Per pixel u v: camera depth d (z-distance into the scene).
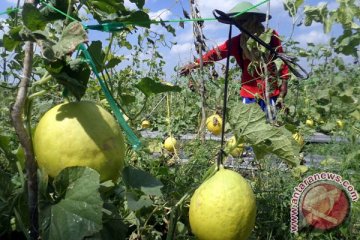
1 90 2.64
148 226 2.32
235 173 1.80
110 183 1.54
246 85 4.94
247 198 1.74
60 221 1.44
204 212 1.73
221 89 4.69
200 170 3.49
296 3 3.81
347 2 2.76
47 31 1.56
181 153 4.65
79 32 1.32
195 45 4.10
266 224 2.92
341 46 2.85
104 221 1.76
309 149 4.39
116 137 1.59
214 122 4.39
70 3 1.62
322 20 2.95
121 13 1.82
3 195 1.73
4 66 3.35
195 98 7.19
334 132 5.00
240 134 1.99
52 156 1.51
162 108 6.52
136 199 1.73
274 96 4.63
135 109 5.16
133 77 6.58
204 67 4.74
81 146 1.51
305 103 5.34
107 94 1.82
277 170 3.45
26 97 1.54
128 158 3.37
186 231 2.26
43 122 1.56
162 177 3.08
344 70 3.20
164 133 5.14
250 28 4.36
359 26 2.77
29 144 1.54
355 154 3.85
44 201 1.50
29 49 1.49
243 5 3.46
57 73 1.54
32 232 1.57
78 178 1.47
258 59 4.24
